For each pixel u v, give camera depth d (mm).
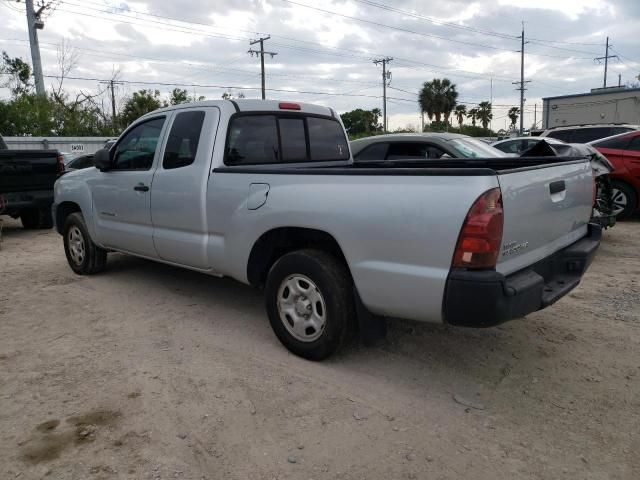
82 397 3488
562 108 37219
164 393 3531
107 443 2992
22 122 28953
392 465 2805
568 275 3945
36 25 28344
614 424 3162
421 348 4203
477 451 2922
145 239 5223
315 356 3896
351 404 3389
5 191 9195
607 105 35125
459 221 3047
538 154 5469
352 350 4164
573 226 4117
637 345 4246
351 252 3529
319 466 2801
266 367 3896
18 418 3248
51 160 9852
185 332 4590
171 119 4984
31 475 2729
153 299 5496
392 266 3348
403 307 3375
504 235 3119
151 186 5027
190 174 4617
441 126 58688
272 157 4965
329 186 3641
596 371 3820
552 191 3650
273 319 4117
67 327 4746
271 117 4980
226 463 2826
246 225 4152
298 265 3836
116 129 36844
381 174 3383
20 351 4230
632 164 9328
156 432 3098
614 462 2824
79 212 6457
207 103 4734
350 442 3000
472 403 3400
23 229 10891
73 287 5984
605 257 7117
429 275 3180
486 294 3018
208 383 3662
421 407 3359
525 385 3633
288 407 3355
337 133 5684
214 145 4523
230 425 3164
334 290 3676
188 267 4941
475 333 4492
